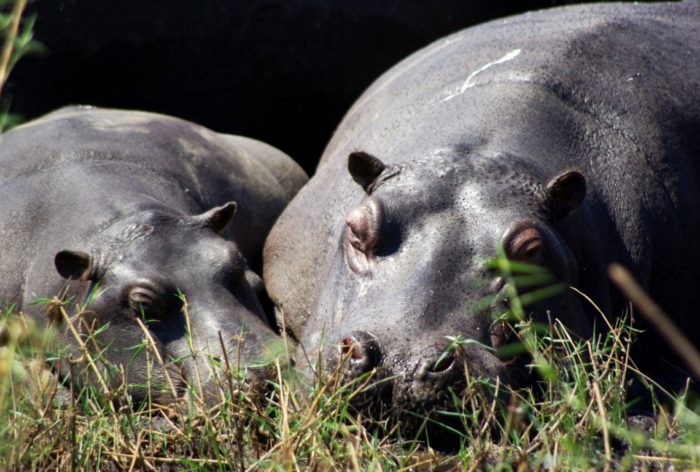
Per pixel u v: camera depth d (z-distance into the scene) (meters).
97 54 37.62
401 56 40.34
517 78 29.16
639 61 30.59
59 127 33.22
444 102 29.36
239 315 26.28
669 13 34.22
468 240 22.50
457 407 19.50
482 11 41.38
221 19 38.03
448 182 23.62
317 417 18.89
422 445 20.53
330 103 40.16
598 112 28.81
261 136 40.59
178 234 27.83
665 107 29.72
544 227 23.25
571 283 24.17
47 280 27.98
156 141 33.50
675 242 28.50
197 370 22.42
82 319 23.33
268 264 31.50
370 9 39.25
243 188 34.59
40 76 37.53
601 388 20.62
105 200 29.28
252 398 21.08
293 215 31.31
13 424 19.80
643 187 28.03
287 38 38.69
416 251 22.48
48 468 19.69
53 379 24.67
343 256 24.12
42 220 29.61
